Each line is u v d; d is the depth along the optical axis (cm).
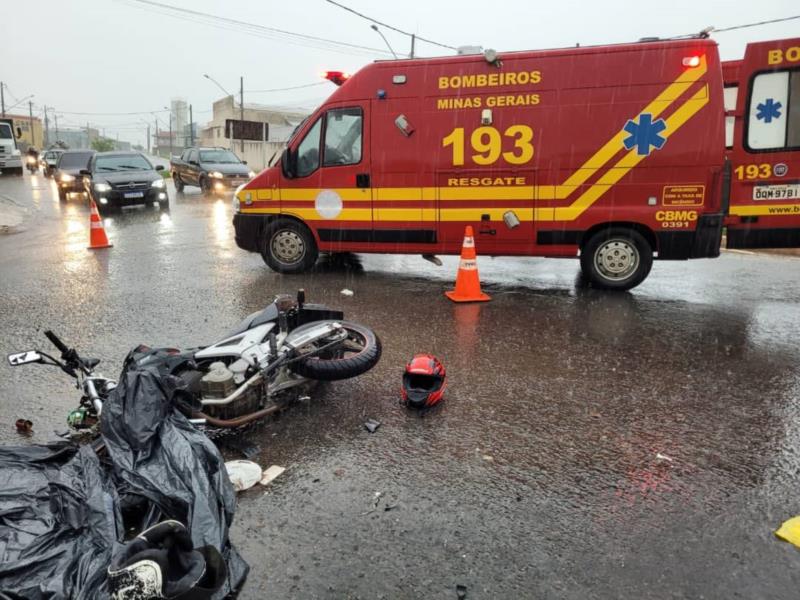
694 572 279
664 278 944
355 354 464
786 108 758
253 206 934
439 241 865
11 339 621
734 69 1027
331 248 917
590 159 790
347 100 865
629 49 766
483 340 624
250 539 304
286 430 420
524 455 387
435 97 831
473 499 338
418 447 398
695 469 369
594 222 805
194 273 953
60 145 5897
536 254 838
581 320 698
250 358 407
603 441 406
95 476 289
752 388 495
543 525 314
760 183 779
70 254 1133
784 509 328
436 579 276
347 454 388
